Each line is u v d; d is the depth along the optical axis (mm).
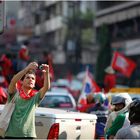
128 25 82000
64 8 103750
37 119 15258
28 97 13734
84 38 101812
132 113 12094
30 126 13656
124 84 68375
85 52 98688
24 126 13555
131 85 69375
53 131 15008
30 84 13758
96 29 92875
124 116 13867
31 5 119125
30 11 118062
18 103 13695
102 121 20031
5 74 30344
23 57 31438
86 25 102312
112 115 15328
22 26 109875
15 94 13867
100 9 90438
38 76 20250
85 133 16016
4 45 85000
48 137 15031
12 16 112562
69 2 101875
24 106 13688
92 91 27234
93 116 16281
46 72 13797
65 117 15273
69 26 101375
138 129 11750
